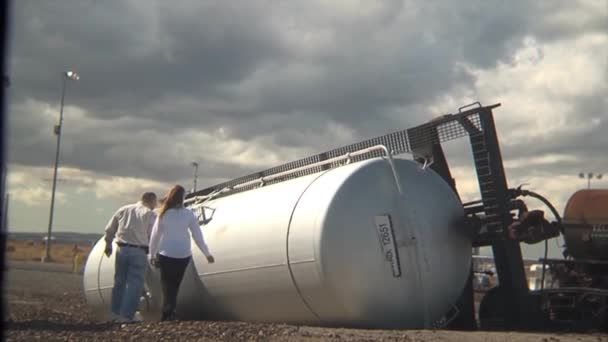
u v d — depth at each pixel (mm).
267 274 8500
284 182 9430
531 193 8875
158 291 10344
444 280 8492
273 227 8508
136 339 7410
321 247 7773
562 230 8812
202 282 9562
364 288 7867
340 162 9375
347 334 7391
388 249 8039
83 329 8258
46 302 15156
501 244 8852
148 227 9930
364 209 8023
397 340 6953
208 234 9672
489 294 9250
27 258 56125
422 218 8375
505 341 7098
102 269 12289
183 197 9500
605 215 9070
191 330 7832
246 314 9172
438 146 9359
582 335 7914
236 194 10391
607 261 9117
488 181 8812
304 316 8359
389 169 8453
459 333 7559
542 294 8938
